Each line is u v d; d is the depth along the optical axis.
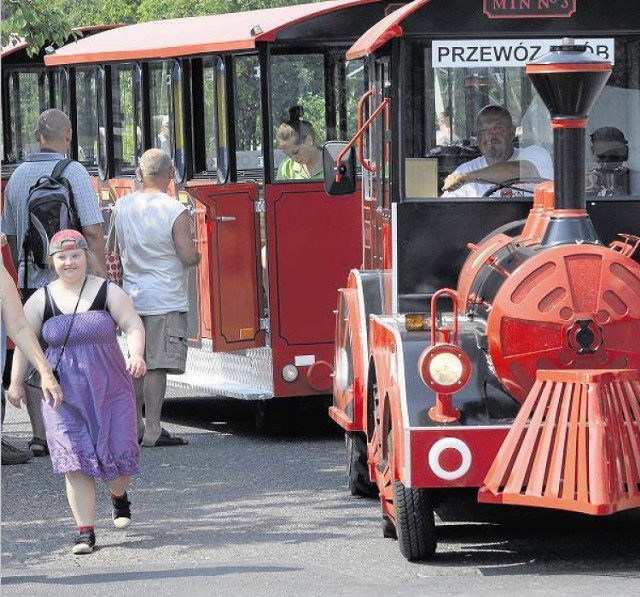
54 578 10.73
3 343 12.62
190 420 18.59
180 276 16.42
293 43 16.77
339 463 15.31
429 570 10.59
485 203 11.62
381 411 11.37
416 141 11.68
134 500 13.68
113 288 11.89
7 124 22.80
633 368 10.07
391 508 11.27
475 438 10.09
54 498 13.87
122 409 11.84
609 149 11.79
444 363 10.02
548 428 9.88
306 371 16.94
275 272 16.84
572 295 10.02
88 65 20.78
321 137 16.97
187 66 18.12
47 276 15.31
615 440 9.72
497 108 11.71
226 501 13.50
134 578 10.63
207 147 17.94
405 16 11.55
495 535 11.73
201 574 10.69
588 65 10.25
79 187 15.34
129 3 39.72
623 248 10.83
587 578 10.11
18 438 17.30
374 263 12.80
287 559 11.15
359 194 17.00
